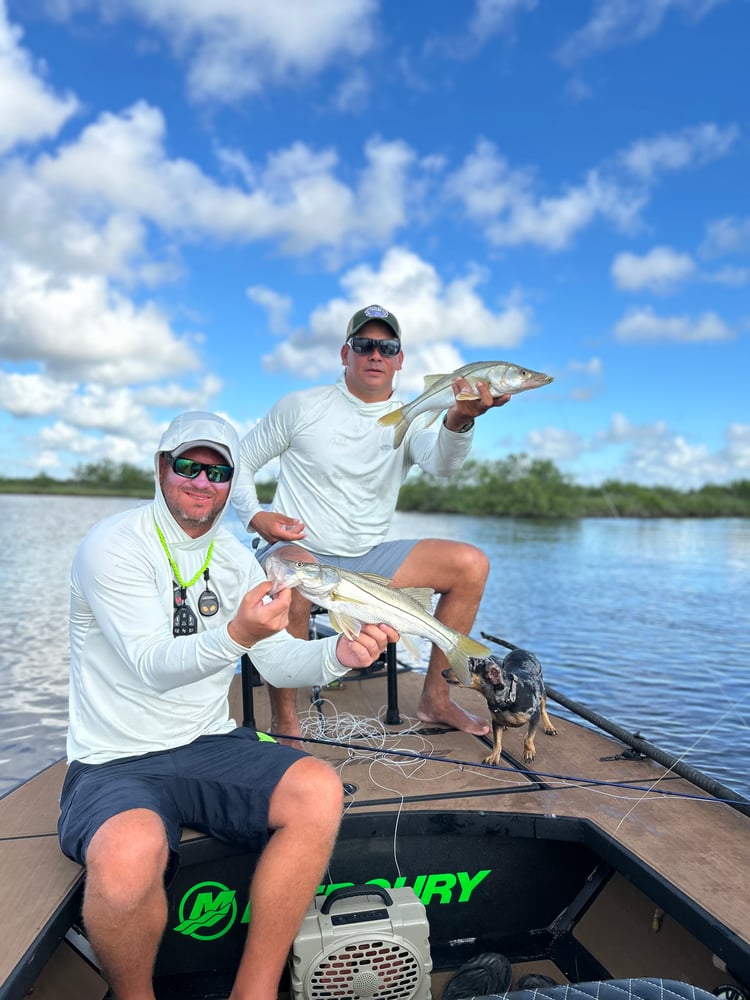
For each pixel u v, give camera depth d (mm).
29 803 2654
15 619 9195
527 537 24312
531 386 3148
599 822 2490
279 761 2182
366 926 2104
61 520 30000
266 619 1939
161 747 2279
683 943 2279
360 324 3572
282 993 2412
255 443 3785
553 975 2453
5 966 1741
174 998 2350
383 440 3652
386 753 3156
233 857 2408
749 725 5582
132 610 2191
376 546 3707
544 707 3385
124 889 1793
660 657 7793
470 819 2531
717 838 2383
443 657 3480
